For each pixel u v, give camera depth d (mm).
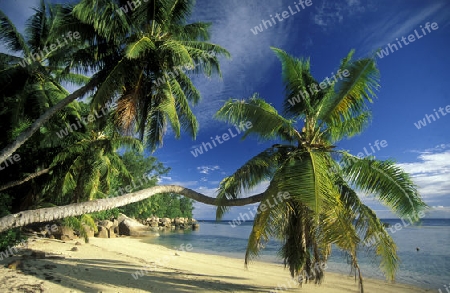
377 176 8125
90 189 20031
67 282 8359
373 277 14727
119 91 10414
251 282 12305
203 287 10391
